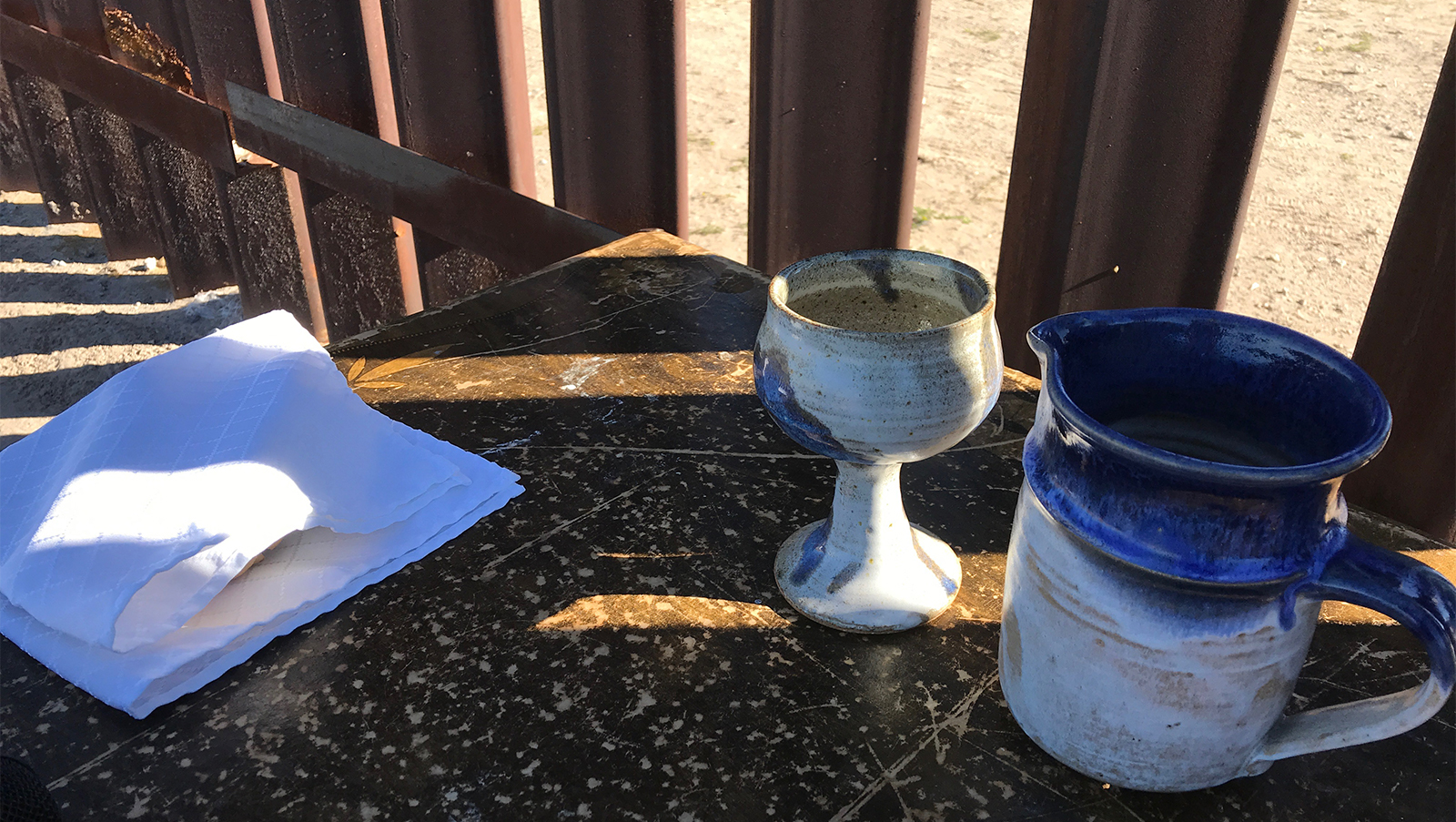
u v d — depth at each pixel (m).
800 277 0.70
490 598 0.78
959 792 0.63
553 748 0.66
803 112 1.46
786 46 1.42
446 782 0.64
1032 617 0.59
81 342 3.22
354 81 2.22
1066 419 0.52
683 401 1.03
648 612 0.77
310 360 0.87
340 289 2.66
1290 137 3.73
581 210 1.89
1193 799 0.63
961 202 3.35
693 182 3.55
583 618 0.77
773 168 1.55
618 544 0.84
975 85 4.16
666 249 1.37
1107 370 0.61
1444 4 4.78
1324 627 0.76
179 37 2.61
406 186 2.22
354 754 0.66
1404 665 0.72
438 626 0.76
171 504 0.73
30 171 4.20
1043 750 0.66
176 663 0.69
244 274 2.94
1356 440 0.53
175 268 3.30
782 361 0.64
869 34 1.33
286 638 0.75
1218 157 1.13
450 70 1.97
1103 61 1.15
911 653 0.74
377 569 0.80
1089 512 0.53
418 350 1.13
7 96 3.96
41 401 2.97
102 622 0.67
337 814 0.62
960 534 0.85
